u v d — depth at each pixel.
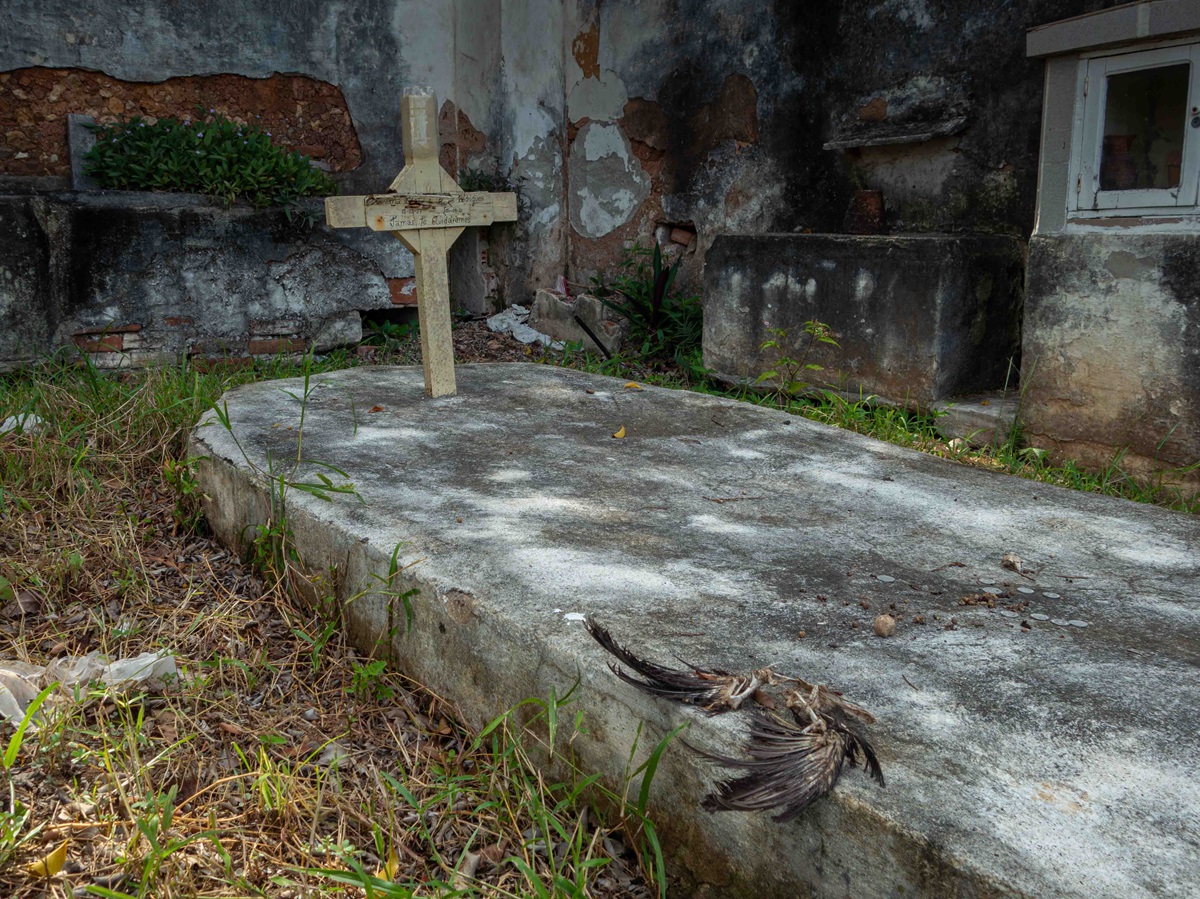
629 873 1.75
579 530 2.57
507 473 3.09
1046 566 2.41
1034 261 3.97
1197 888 1.26
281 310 5.85
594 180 7.18
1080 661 1.88
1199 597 2.22
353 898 1.63
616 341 6.30
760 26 5.86
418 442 3.44
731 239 5.12
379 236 6.14
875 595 2.20
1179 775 1.50
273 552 2.83
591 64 7.04
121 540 3.11
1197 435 3.54
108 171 5.60
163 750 2.01
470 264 7.32
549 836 1.70
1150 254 3.58
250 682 2.36
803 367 4.78
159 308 5.44
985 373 4.54
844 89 5.43
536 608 2.07
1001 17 4.59
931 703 1.71
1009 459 3.98
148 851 1.69
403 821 1.86
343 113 6.66
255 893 1.61
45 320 5.06
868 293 4.51
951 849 1.33
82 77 5.85
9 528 3.11
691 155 6.47
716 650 1.90
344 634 2.55
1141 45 3.55
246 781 1.95
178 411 3.97
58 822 1.77
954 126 4.77
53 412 4.01
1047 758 1.54
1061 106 3.85
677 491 2.96
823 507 2.84
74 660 2.37
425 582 2.25
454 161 7.05
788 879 1.52
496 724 1.94
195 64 6.14
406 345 6.41
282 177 5.87
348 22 6.54
